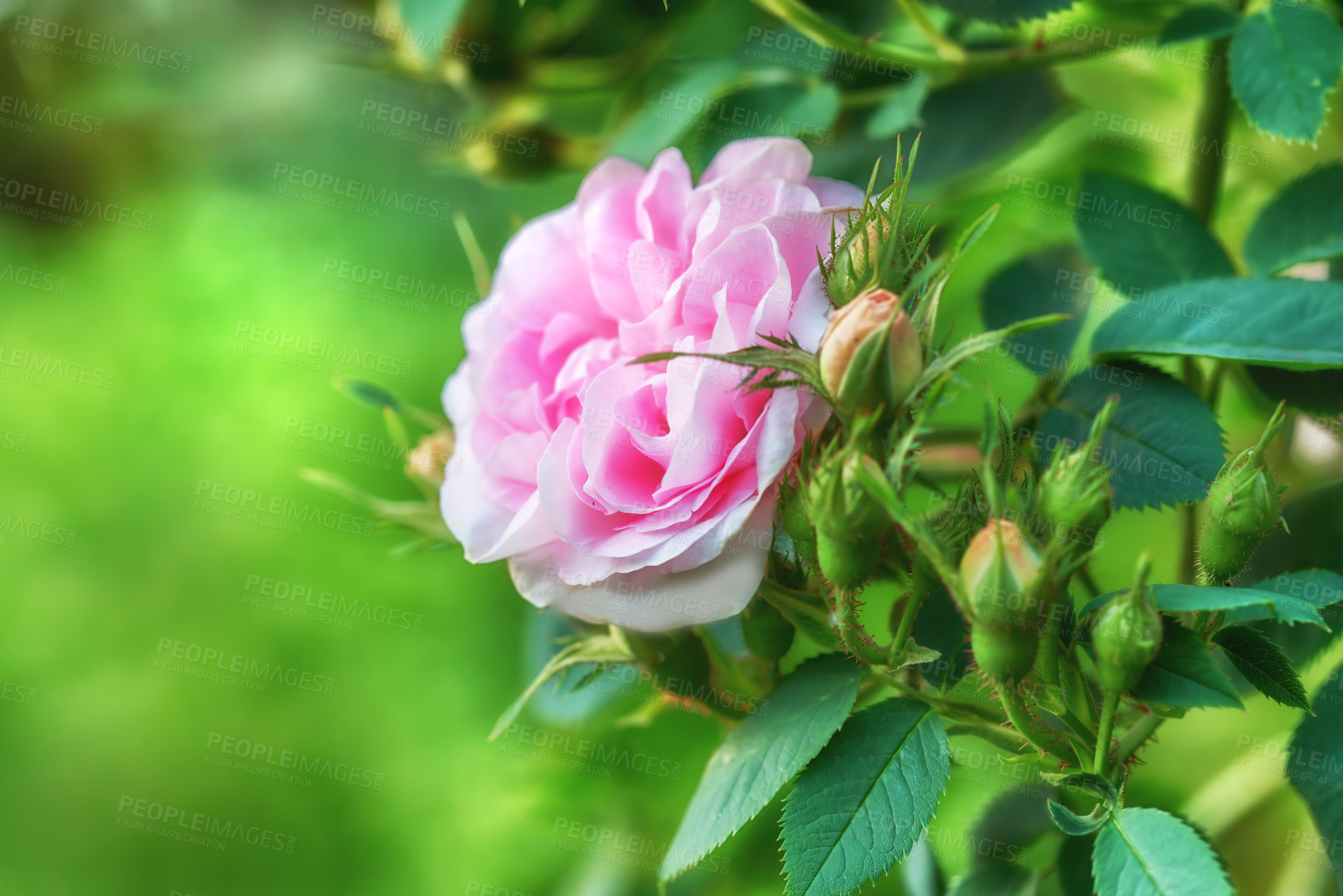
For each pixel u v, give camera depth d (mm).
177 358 1998
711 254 667
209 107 1004
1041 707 661
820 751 665
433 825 1687
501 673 1731
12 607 1962
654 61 792
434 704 1752
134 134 1358
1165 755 938
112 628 1931
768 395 666
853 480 642
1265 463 656
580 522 672
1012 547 635
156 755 1827
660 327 673
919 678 682
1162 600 644
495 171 810
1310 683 715
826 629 667
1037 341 728
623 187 699
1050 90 763
